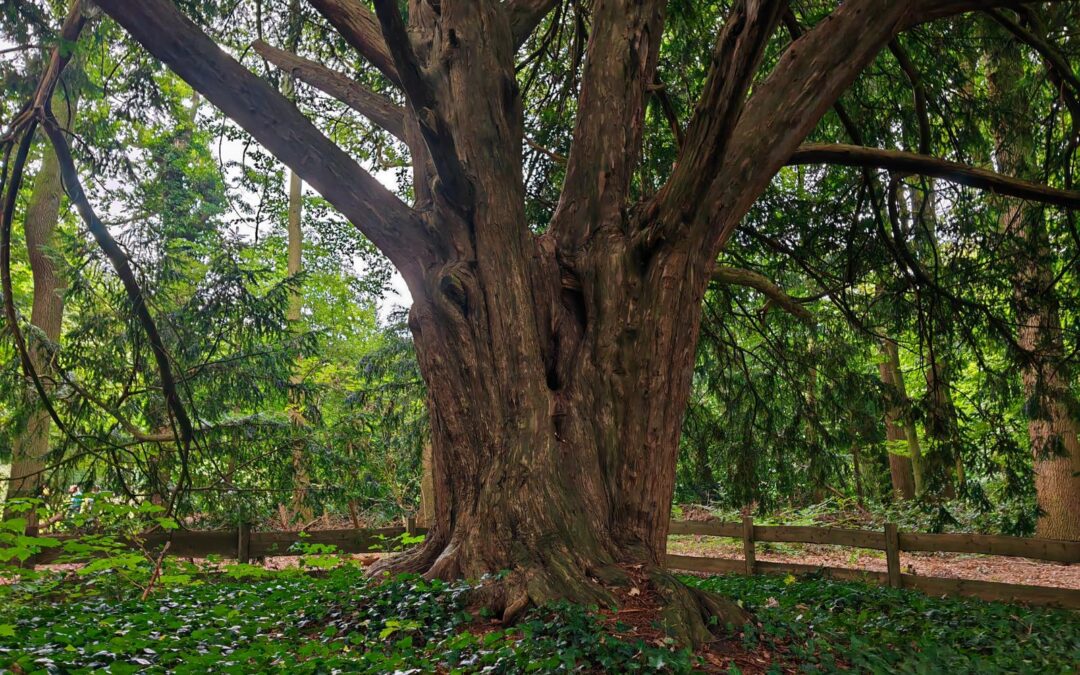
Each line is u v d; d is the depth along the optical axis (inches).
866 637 218.5
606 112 262.5
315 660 150.7
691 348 240.1
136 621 190.2
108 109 463.2
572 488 213.9
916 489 697.0
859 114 388.2
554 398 229.1
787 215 386.3
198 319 405.1
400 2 391.2
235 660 148.7
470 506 219.6
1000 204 378.0
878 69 380.8
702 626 182.4
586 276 246.2
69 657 147.0
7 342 413.1
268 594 236.8
